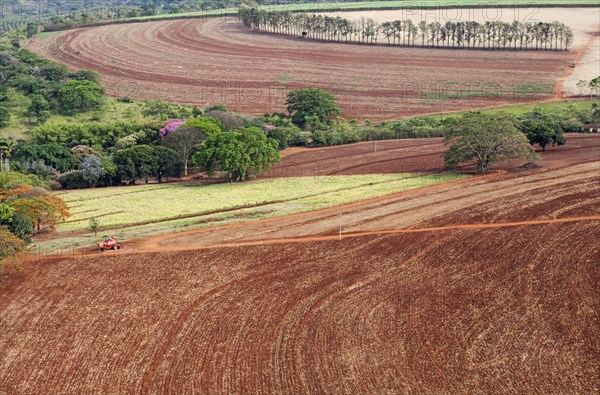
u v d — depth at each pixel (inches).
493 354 3553.2
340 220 5497.1
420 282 4389.8
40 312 4079.7
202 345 3686.0
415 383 3314.5
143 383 3358.8
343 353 3582.7
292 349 3629.4
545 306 4047.7
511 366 3447.3
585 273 4461.1
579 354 3535.9
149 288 4365.2
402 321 3900.1
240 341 3720.5
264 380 3358.8
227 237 5187.0
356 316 3966.5
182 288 4357.8
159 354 3607.3
